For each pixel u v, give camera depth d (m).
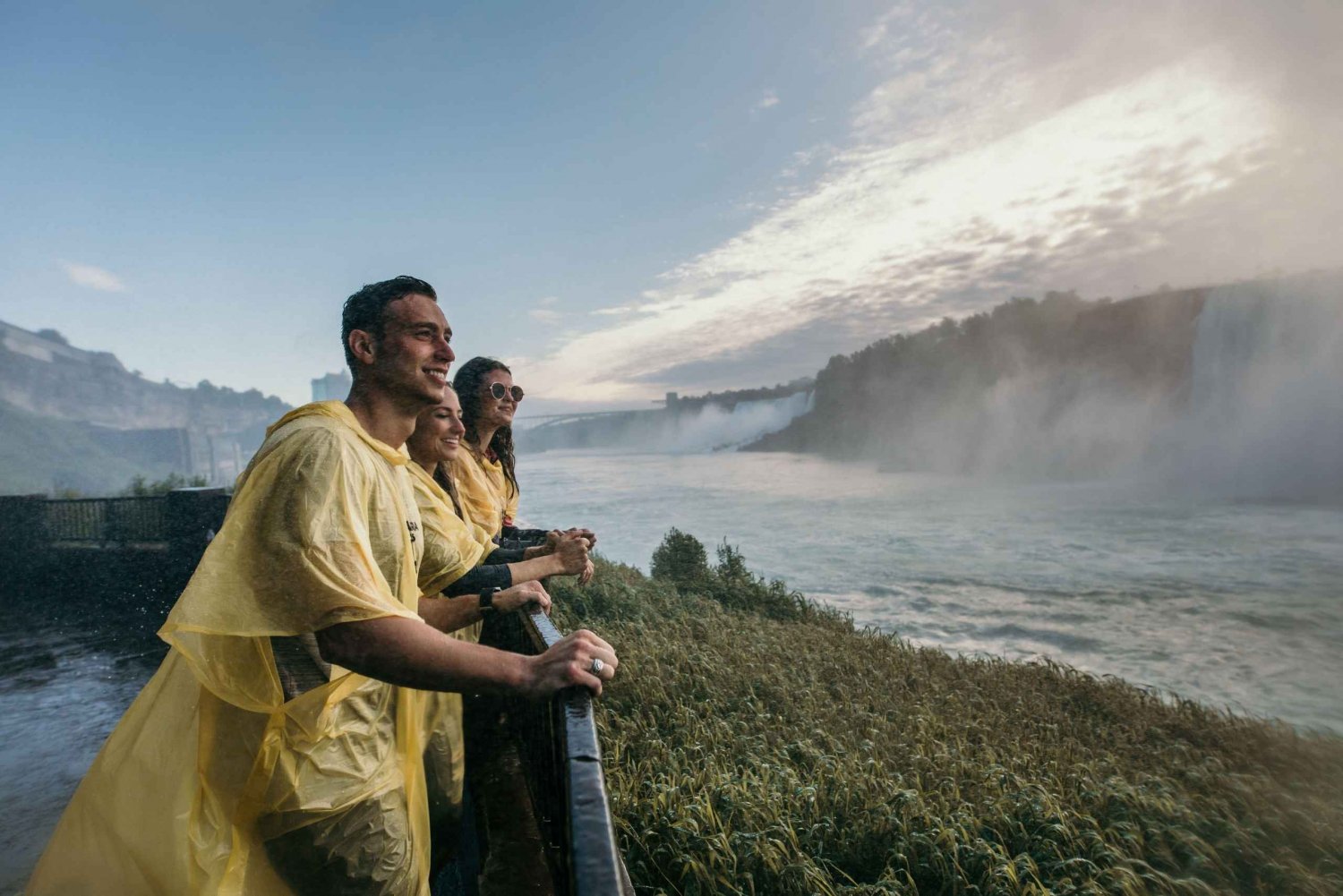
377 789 1.41
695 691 6.89
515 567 2.34
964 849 4.26
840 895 3.75
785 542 59.12
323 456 1.27
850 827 4.51
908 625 28.58
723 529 69.38
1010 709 9.51
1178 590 35.69
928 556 48.94
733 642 9.67
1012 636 26.64
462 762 2.33
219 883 1.22
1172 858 4.87
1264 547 50.06
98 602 8.57
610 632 8.38
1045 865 4.37
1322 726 16.94
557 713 1.19
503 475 4.03
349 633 1.15
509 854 1.97
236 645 1.21
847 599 34.38
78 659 6.43
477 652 1.18
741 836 3.83
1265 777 7.30
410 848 1.51
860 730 7.05
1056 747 7.68
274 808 1.27
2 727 4.74
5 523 10.19
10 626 7.64
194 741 1.27
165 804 1.26
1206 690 20.19
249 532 1.20
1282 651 24.06
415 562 1.68
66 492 15.86
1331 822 5.41
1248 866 4.87
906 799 4.66
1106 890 4.09
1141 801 5.50
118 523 10.60
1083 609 31.31
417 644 1.15
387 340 1.52
